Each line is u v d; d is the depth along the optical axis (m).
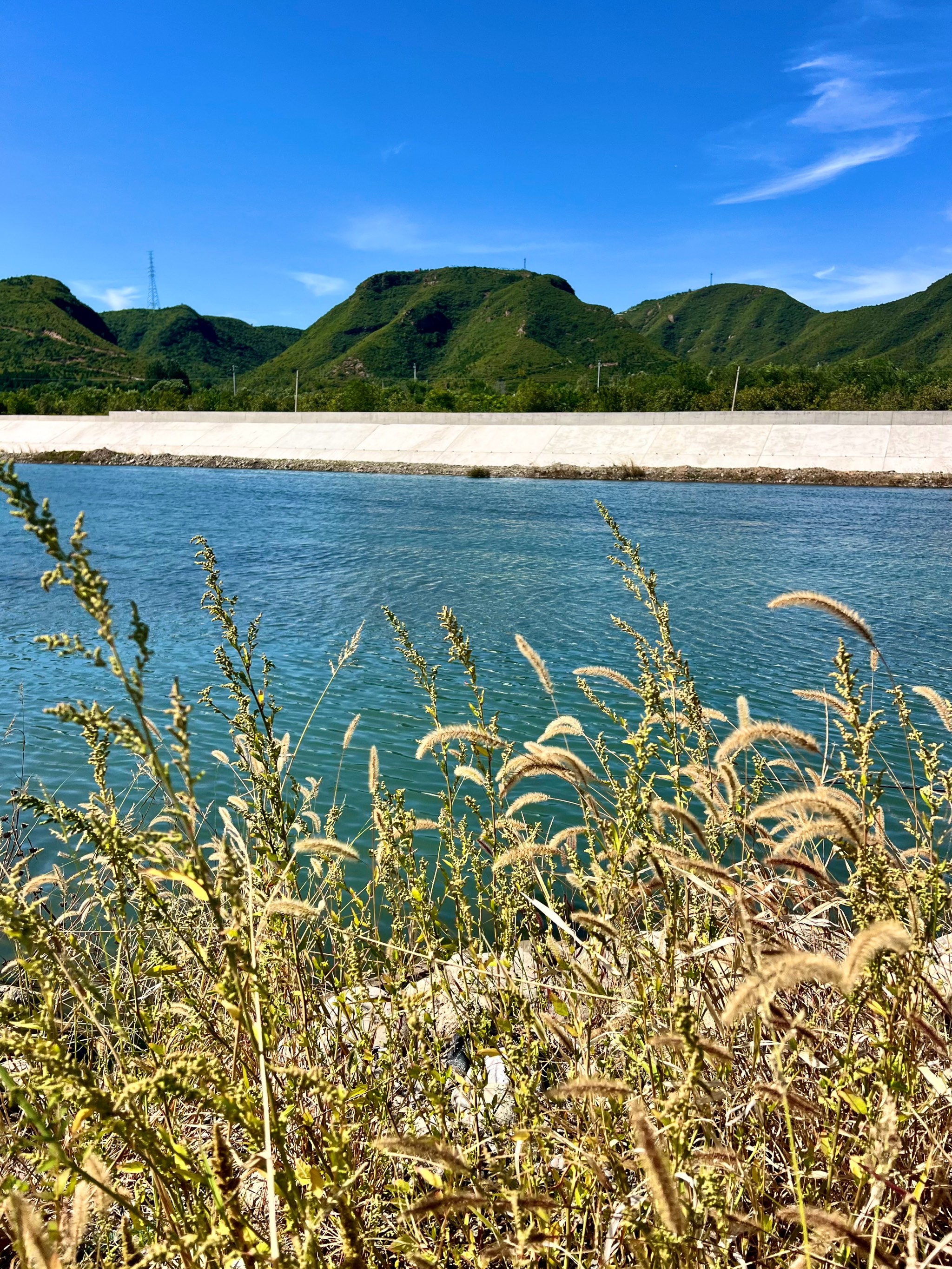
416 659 3.77
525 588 20.30
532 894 3.57
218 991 2.07
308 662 13.82
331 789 9.20
